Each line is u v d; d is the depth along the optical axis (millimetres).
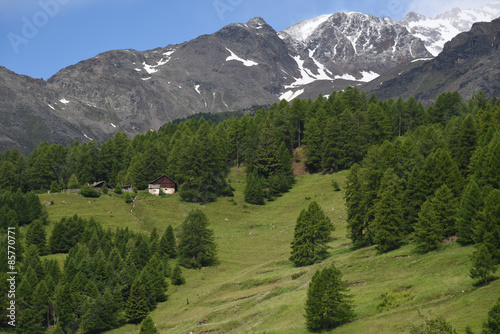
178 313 81938
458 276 58312
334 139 159375
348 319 57469
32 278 87062
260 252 108812
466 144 104750
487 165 82625
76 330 82125
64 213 128000
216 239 119000
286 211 138000
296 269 86500
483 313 46719
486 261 53281
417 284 60375
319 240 89188
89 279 90000
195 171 149750
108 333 80938
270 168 161375
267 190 156875
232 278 93312
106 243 103875
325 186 148000
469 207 69188
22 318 80188
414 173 90125
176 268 96938
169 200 145750
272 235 119812
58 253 107938
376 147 140250
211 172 152375
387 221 79438
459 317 47688
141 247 100750
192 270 102938
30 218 120188
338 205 129375
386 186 86688
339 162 156500
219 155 159125
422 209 76812
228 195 152500
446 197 76250
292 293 71688
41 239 107500
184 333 69750
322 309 57188
